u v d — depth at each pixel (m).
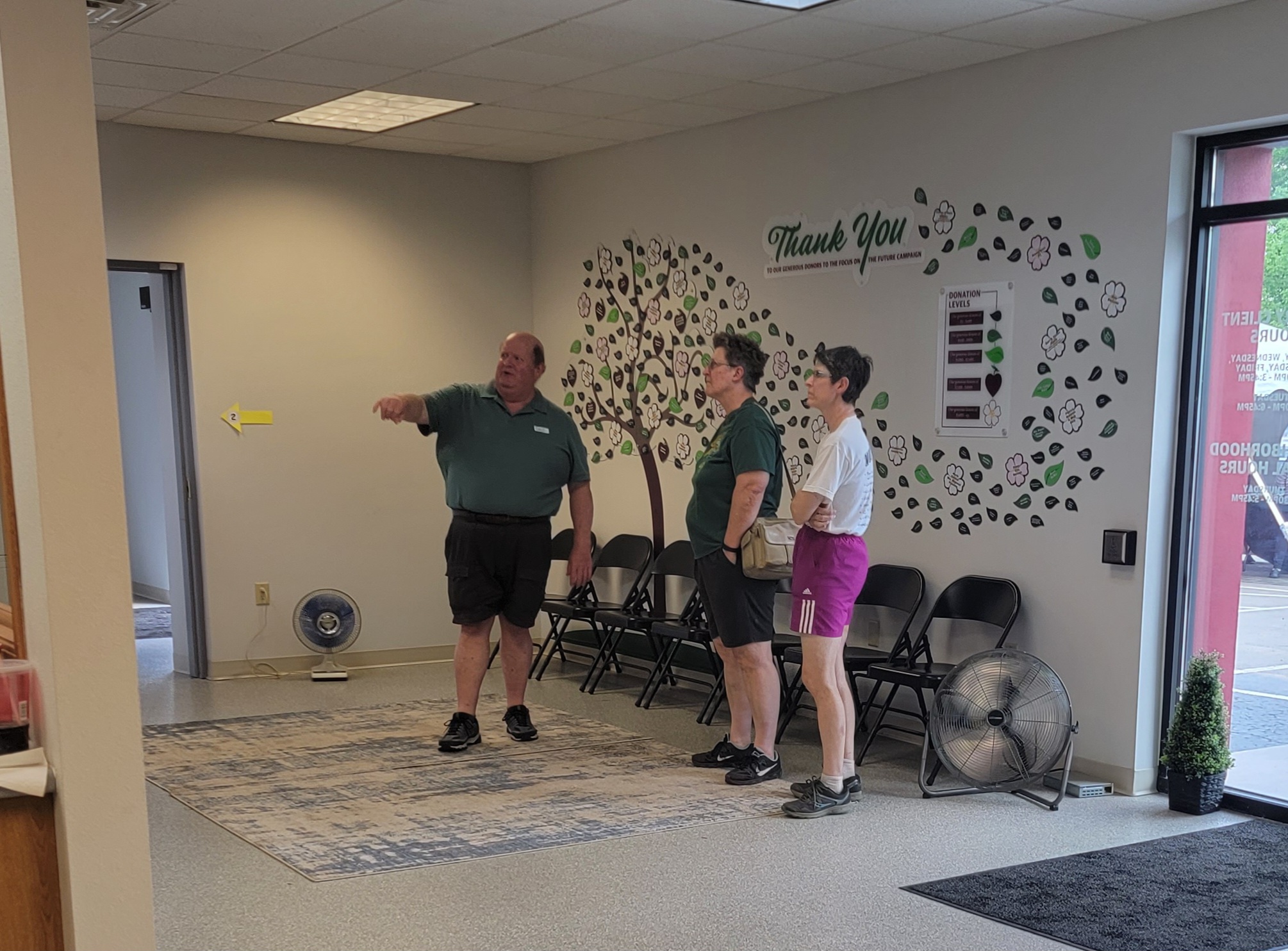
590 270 7.46
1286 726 4.55
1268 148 4.50
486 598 5.40
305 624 6.94
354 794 4.76
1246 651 4.67
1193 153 4.66
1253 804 4.59
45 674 2.45
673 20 4.69
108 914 2.49
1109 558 4.80
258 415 7.08
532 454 5.35
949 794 4.80
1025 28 4.73
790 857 4.10
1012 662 4.68
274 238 7.09
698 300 6.71
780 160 6.18
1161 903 3.73
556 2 4.47
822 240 5.98
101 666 2.45
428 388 7.61
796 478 6.20
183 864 4.02
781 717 6.09
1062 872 3.98
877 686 5.34
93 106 2.41
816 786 4.56
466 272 7.71
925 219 5.50
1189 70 4.54
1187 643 4.84
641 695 6.44
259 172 7.02
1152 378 4.69
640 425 7.16
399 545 7.53
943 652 5.48
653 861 4.05
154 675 7.15
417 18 4.69
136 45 5.09
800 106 6.06
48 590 2.39
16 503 2.52
